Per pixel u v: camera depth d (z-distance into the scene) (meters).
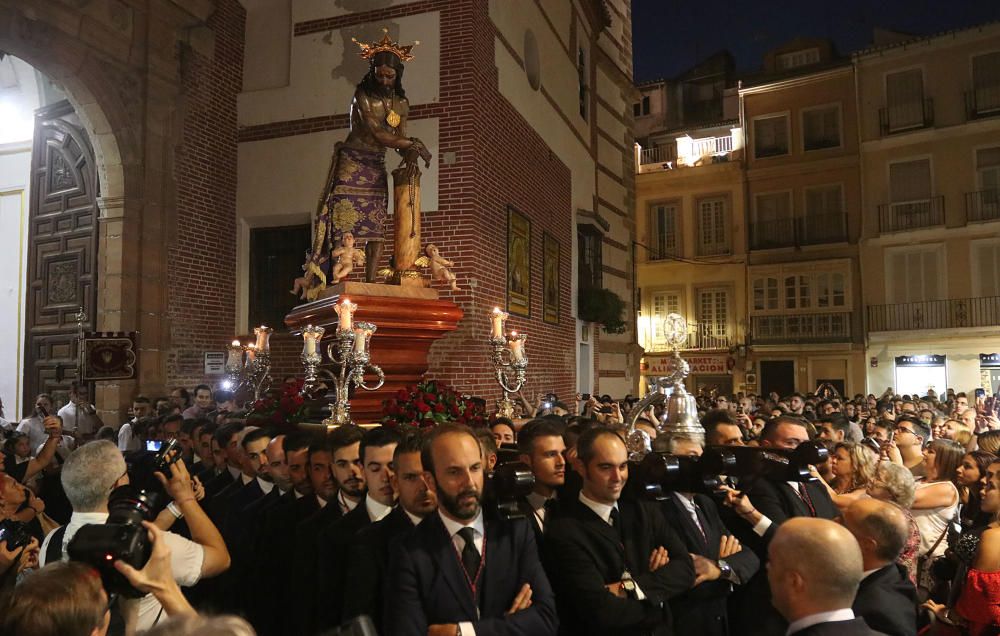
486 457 3.83
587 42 17.88
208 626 1.53
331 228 7.45
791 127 27.78
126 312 10.49
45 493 5.79
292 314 8.09
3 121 13.66
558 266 14.52
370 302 6.80
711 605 3.54
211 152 11.68
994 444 5.55
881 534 3.09
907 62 25.44
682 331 4.80
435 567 2.91
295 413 6.23
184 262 11.24
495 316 7.58
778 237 27.94
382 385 7.05
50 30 9.70
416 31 10.74
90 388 10.82
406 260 7.55
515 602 2.96
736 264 28.45
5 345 13.48
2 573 3.10
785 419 4.48
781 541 2.46
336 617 3.36
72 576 1.94
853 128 26.66
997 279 23.84
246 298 12.01
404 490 3.18
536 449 3.61
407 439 3.23
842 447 4.97
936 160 24.92
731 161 28.59
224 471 5.57
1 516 3.73
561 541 3.25
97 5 10.19
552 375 13.87
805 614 2.38
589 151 17.62
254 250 12.13
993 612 3.60
